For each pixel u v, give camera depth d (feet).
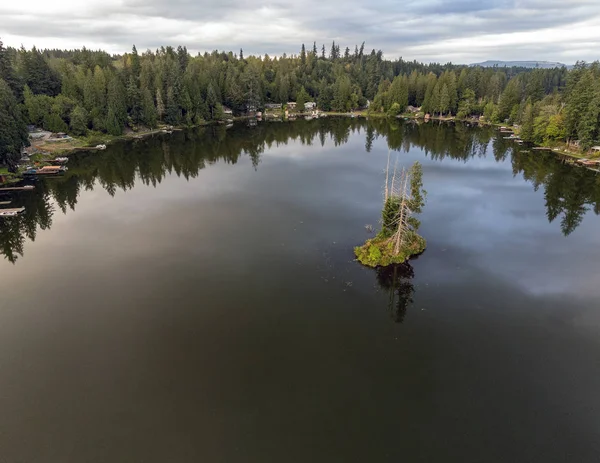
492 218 217.97
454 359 114.93
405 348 119.24
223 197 254.47
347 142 443.73
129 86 509.76
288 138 469.98
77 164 351.05
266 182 286.46
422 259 171.53
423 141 448.24
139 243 189.26
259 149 407.23
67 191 273.95
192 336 123.24
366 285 152.15
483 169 319.88
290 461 84.99
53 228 209.36
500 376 108.68
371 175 302.86
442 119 645.51
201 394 101.65
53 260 172.96
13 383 104.94
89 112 466.29
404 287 151.12
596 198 250.78
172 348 117.91
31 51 478.59
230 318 132.05
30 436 90.17
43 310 136.56
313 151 395.34
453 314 135.44
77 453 86.33
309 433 91.45
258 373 108.68
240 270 162.61
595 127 350.64
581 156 353.10
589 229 205.26
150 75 557.33
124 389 102.99
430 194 256.32
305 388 104.01
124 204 245.24
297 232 198.80
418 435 91.40
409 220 180.65
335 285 152.15
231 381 105.91
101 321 130.52
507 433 92.02
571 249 183.11
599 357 116.06
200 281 154.51
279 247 182.70
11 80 425.69
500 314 135.64
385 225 177.47
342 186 274.16
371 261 165.78
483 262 170.19
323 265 166.50
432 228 203.41
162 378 106.73
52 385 104.27
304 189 268.00
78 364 111.65
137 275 159.63
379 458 85.92
